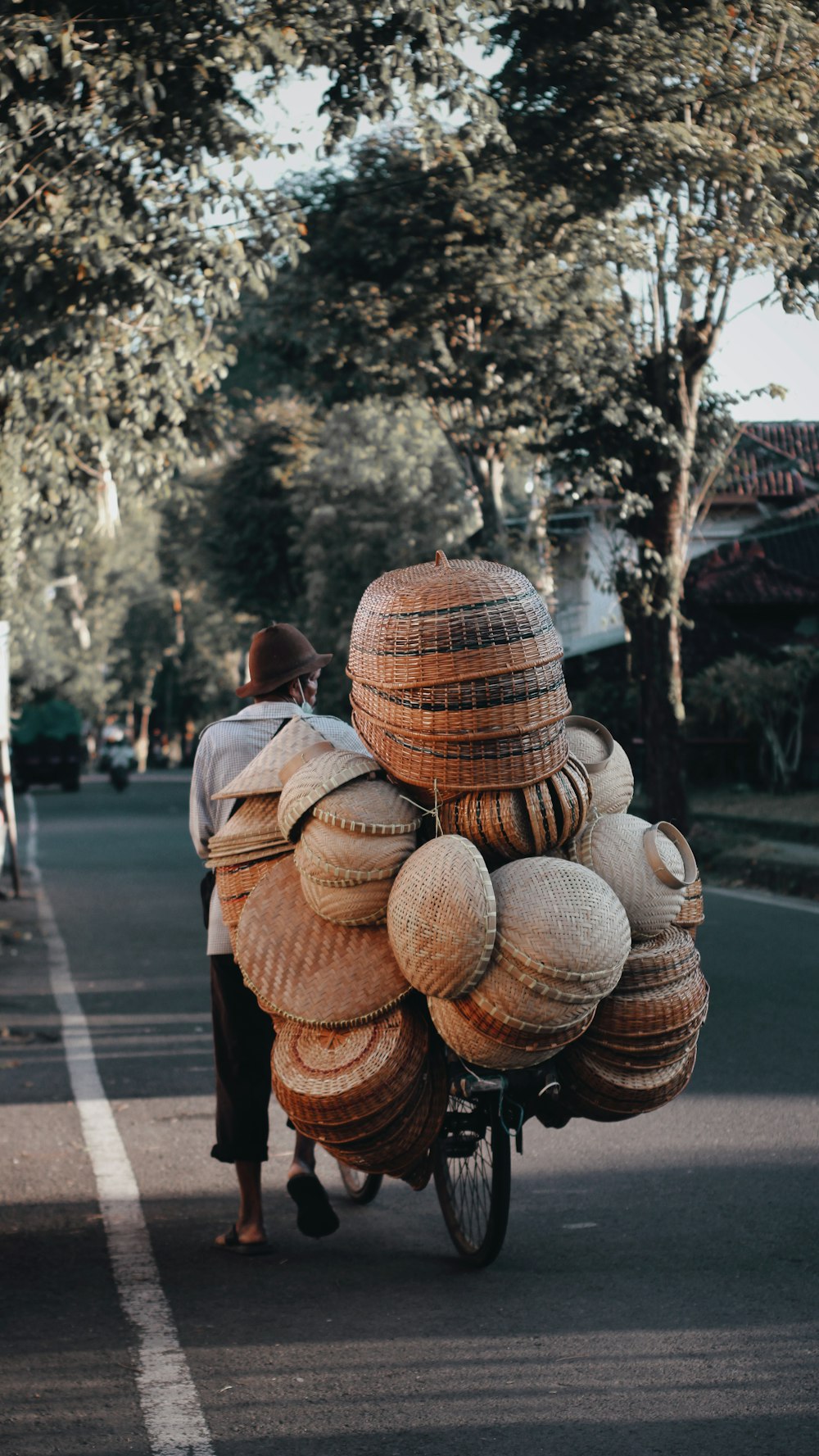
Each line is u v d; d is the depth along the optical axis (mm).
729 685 27297
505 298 19234
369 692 4070
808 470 37938
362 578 35438
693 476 20656
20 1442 3629
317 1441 3609
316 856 4023
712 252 16562
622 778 4480
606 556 31531
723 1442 3555
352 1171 5727
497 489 25875
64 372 13250
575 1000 3852
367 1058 4105
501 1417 3723
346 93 10750
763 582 31391
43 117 9742
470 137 11086
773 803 25828
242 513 42500
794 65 14930
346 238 19719
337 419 35281
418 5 10039
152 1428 3697
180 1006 9992
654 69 14750
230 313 12289
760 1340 4176
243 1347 4203
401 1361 4082
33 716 49219
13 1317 4465
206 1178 5996
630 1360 4051
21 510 16312
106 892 17750
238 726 5047
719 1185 5699
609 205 15781
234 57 9867
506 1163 4629
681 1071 4375
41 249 10461
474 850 3881
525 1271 4805
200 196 10766
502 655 3918
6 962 12266
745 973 10609
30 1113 7098
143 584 81375
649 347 19234
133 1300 4598
